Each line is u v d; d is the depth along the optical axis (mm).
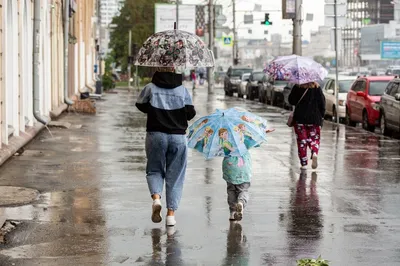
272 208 17922
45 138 33000
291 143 32781
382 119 39812
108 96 85375
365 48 191375
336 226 16078
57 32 48312
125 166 24484
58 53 49188
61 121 42969
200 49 15914
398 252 13961
